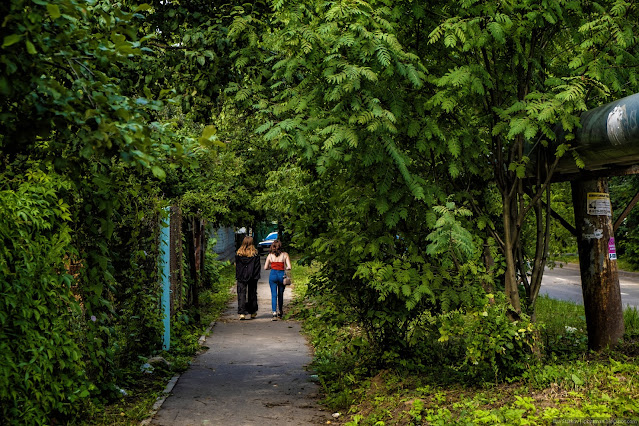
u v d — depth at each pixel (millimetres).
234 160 17438
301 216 8344
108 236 5891
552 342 8805
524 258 9242
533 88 6922
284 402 6977
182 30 8711
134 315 8492
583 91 6031
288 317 14664
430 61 7090
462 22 5957
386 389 6840
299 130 5871
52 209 5234
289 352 10242
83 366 5996
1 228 4422
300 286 22141
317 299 8500
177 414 6406
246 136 22531
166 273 9844
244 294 14500
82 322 6121
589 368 6129
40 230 5078
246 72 8094
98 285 6180
